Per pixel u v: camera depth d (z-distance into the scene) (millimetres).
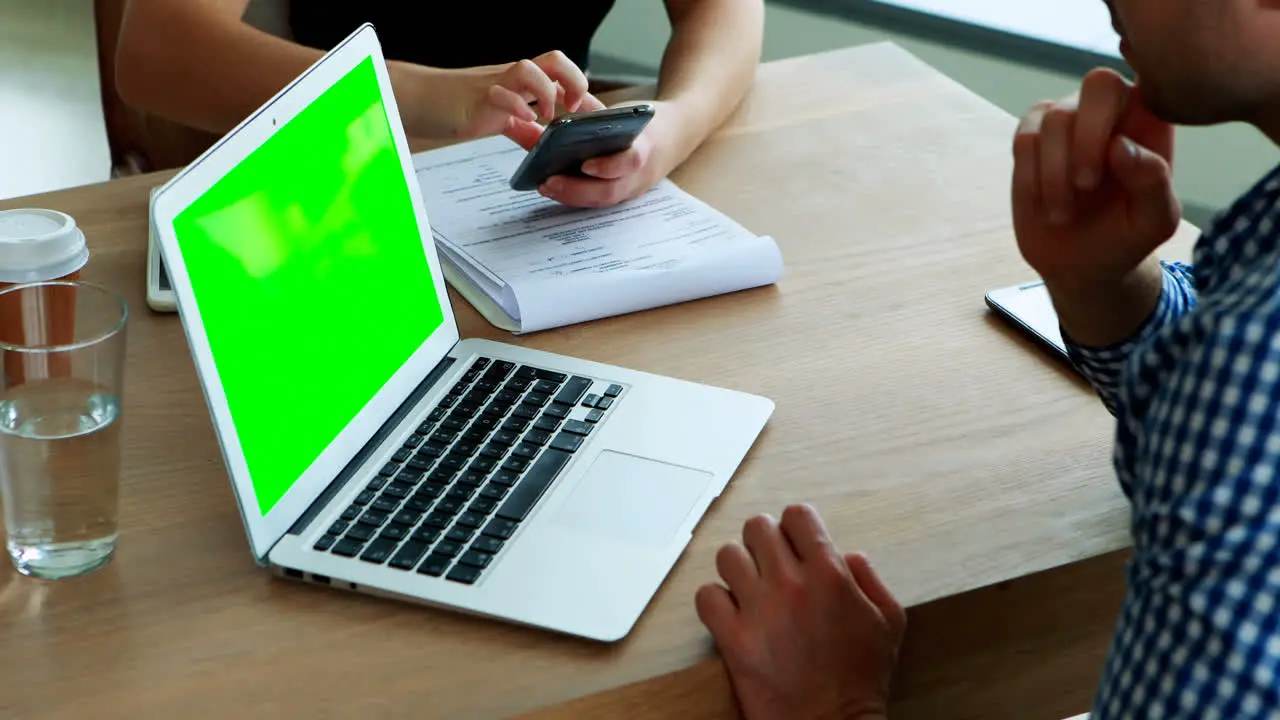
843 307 1170
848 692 805
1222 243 719
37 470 812
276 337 878
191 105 1488
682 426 995
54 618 815
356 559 852
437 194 1303
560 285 1131
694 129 1404
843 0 2756
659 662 801
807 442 997
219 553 874
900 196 1354
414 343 1035
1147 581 638
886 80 1615
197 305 805
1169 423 632
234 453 826
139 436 979
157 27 1491
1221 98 659
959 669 898
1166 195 826
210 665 786
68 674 775
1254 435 592
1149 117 841
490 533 878
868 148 1450
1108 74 791
